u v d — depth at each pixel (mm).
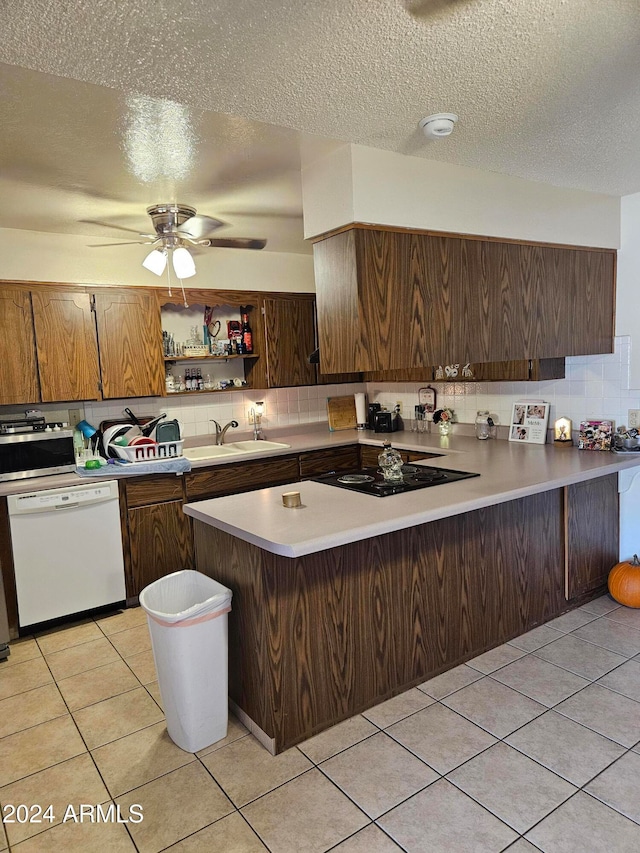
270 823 1750
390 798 1828
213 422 4336
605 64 1637
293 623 2104
